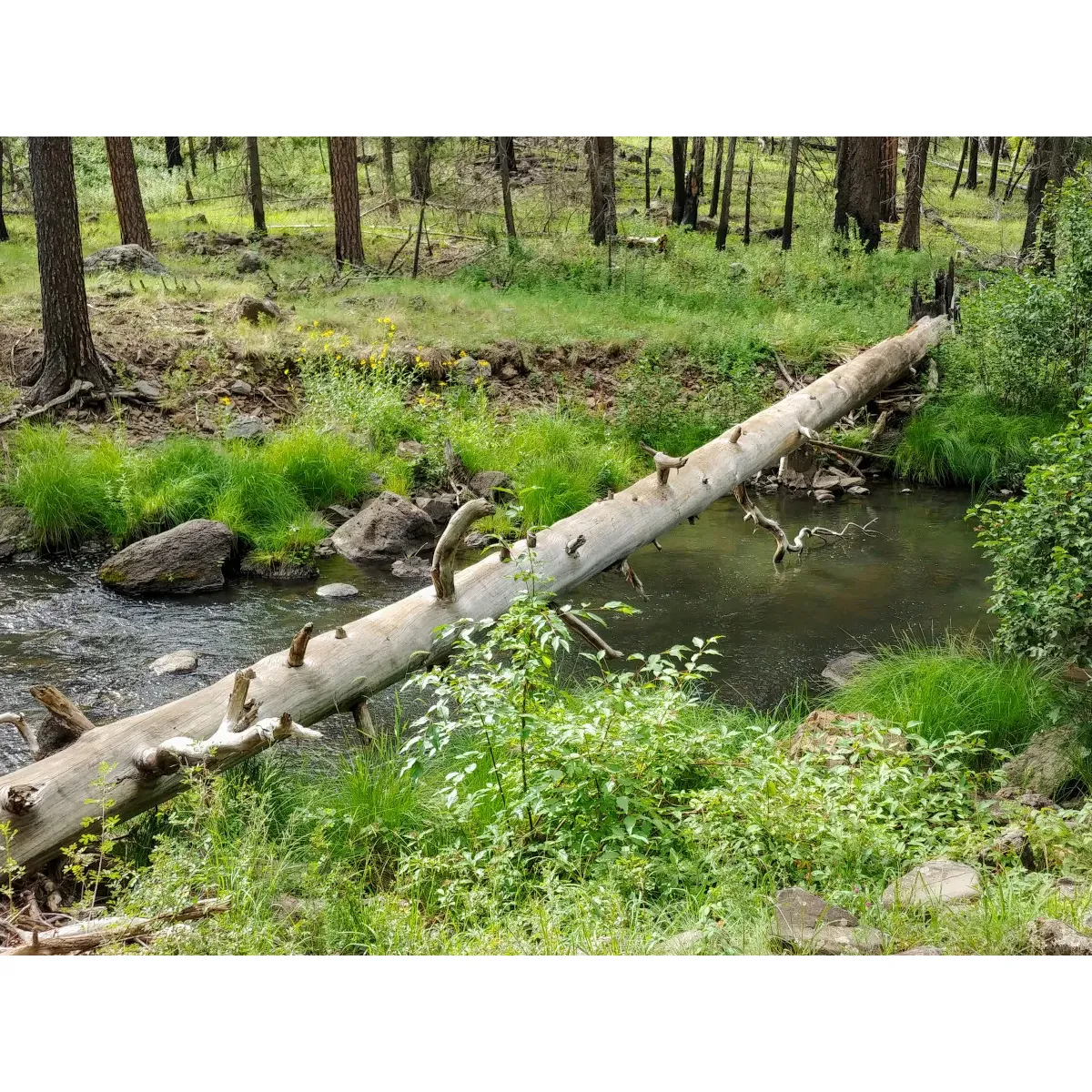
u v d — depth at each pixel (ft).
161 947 12.06
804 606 31.12
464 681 17.19
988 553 20.86
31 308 49.21
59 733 16.11
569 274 67.51
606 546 26.12
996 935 12.28
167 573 32.09
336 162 66.28
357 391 44.88
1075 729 19.42
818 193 92.22
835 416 42.37
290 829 16.63
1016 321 46.62
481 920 13.91
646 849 15.60
